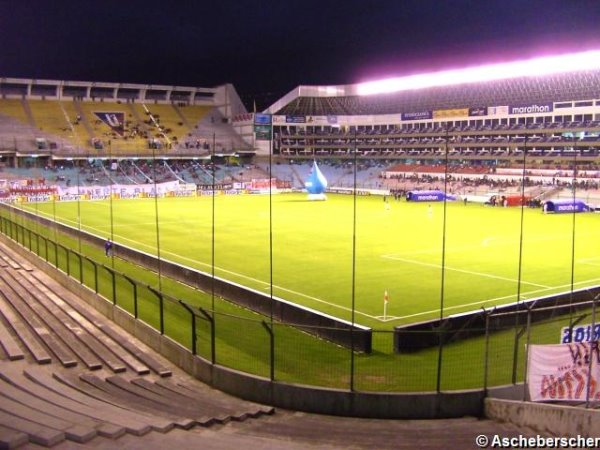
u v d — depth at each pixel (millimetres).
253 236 46625
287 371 18047
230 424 13703
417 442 12492
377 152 109250
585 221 56094
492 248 40594
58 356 18062
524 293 27984
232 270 33719
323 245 42094
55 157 91812
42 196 79938
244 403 15352
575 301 23594
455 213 63938
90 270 32812
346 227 51875
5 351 18172
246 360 18938
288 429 13445
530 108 90688
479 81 98812
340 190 95625
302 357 19391
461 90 106375
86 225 53969
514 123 92812
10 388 14586
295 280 31094
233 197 86438
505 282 30328
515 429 13453
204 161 104812
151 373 17594
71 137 99188
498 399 14555
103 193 84000
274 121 109312
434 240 44188
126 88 115188
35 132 98000
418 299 27094
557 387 14328
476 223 54469
